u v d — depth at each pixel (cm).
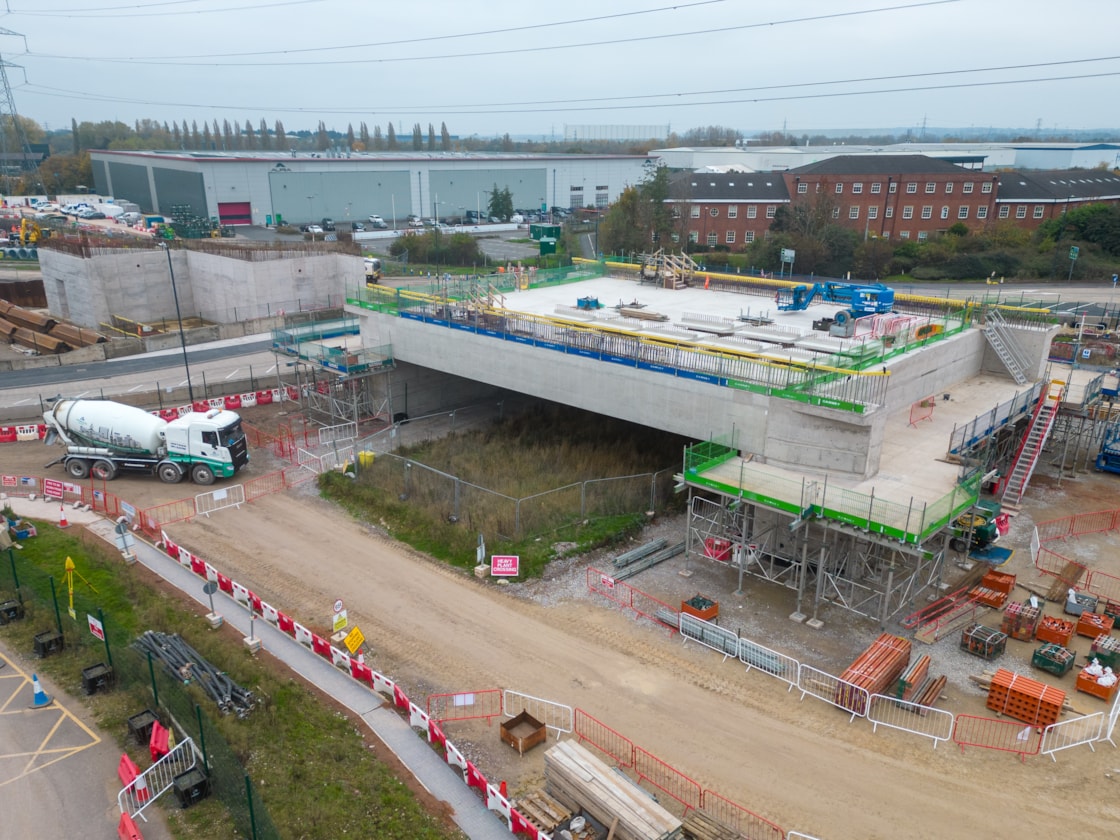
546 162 15188
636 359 3303
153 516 3225
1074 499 3494
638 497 3434
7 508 3141
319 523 3222
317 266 6869
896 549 2347
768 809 1788
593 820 1684
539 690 2208
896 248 8406
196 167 12306
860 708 2092
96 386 4959
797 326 3872
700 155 14325
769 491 2612
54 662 2233
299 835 1645
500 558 2783
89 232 9575
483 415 4662
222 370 5384
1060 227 8288
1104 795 1827
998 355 3828
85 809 1720
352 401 4422
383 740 1969
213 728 1844
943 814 1772
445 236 10238
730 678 2273
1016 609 2466
